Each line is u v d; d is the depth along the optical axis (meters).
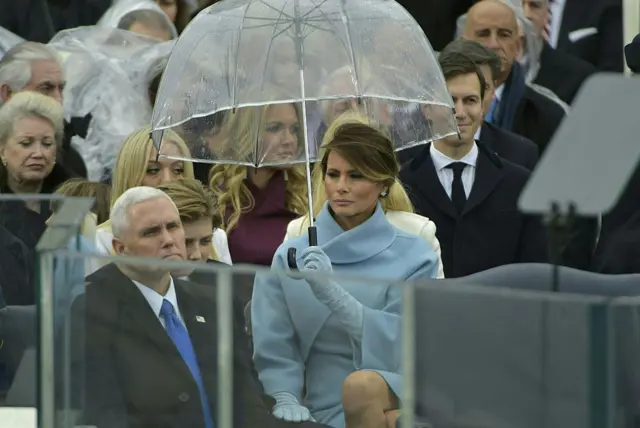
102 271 17.55
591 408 16.06
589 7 36.38
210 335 17.78
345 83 24.25
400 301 17.08
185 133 25.50
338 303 17.84
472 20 33.81
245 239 27.30
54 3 35.50
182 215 23.19
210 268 17.70
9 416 19.72
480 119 28.81
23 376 19.89
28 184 28.08
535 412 16.27
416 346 16.77
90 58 31.41
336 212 22.75
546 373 16.20
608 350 15.98
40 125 27.98
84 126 30.91
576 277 21.59
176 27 35.94
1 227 19.92
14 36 34.34
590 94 17.05
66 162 29.83
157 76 31.45
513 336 16.33
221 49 24.58
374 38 24.66
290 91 24.22
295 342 18.31
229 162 25.53
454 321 16.55
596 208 16.77
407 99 24.45
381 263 22.81
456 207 28.70
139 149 25.86
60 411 17.58
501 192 28.72
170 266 17.61
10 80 30.70
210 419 17.88
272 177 27.53
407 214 24.20
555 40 36.38
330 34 24.53
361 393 17.88
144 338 17.61
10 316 19.92
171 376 17.70
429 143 29.00
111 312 17.56
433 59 25.00
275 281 17.97
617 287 21.45
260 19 24.59
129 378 17.66
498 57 30.72
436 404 16.67
